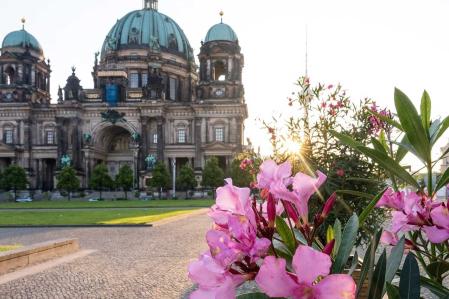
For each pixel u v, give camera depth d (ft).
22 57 335.47
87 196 316.60
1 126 329.52
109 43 373.40
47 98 364.99
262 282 4.51
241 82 321.93
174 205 203.51
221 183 295.28
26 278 41.37
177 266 47.09
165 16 399.03
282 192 6.18
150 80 334.24
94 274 43.11
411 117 8.29
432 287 7.44
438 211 7.16
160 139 323.98
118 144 364.99
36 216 128.88
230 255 4.98
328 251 5.56
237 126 317.01
